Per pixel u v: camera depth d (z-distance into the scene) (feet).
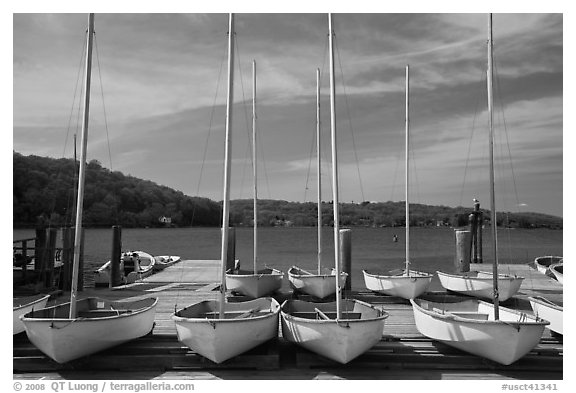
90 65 34.81
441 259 142.31
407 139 59.72
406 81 60.49
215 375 32.24
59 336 30.14
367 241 229.66
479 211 88.07
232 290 54.54
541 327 30.81
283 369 33.14
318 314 38.55
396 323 42.22
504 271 76.43
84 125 34.27
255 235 62.28
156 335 36.86
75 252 33.09
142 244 219.82
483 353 31.68
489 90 34.91
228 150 35.09
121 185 268.62
